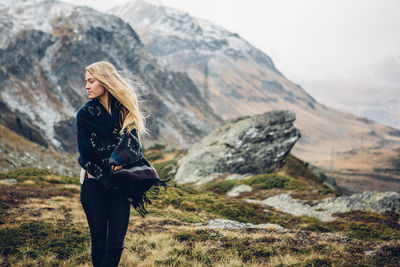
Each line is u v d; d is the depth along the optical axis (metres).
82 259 5.83
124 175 3.37
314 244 7.51
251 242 7.66
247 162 54.28
